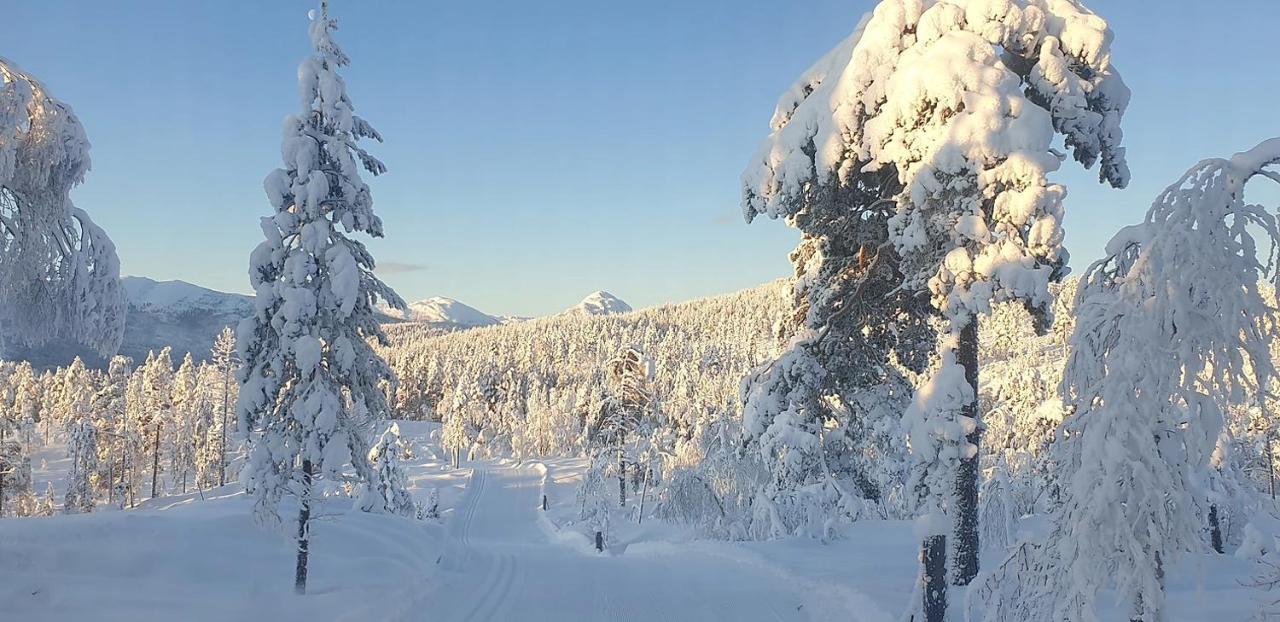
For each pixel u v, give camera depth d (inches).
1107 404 313.7
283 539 748.6
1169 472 310.3
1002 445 1195.3
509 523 2492.6
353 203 666.8
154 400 3260.3
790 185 523.8
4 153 446.3
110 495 2800.2
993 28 471.5
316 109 666.2
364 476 682.2
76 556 596.7
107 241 523.8
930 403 455.8
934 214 461.4
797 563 741.3
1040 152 432.5
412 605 577.0
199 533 694.5
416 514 2169.0
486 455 4165.8
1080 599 317.1
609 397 2336.4
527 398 5000.0
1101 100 495.2
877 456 1012.5
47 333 517.0
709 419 1780.3
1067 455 338.6
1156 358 304.7
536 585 717.3
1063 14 487.8
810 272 658.8
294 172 657.6
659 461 2114.9
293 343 633.0
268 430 641.6
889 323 642.8
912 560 733.9
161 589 571.8
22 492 1769.2
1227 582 597.3
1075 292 352.5
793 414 843.4
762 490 1006.4
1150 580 305.3
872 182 557.9
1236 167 305.0
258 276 645.9
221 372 3811.5
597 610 581.9
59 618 480.7
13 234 481.4
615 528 1925.4
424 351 7219.5
